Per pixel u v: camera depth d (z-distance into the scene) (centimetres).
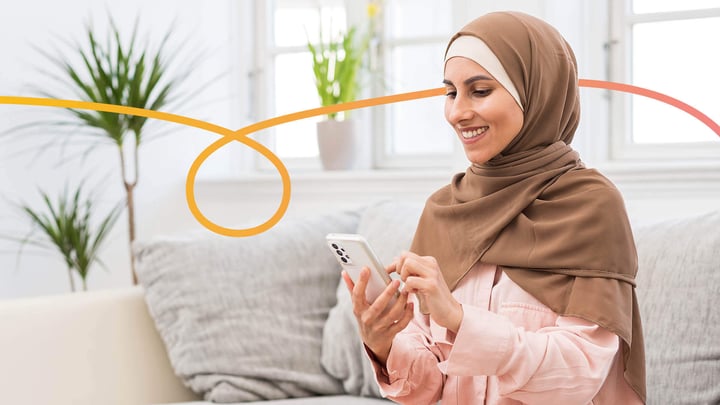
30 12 325
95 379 250
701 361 197
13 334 240
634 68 331
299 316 261
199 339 253
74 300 254
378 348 153
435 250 163
